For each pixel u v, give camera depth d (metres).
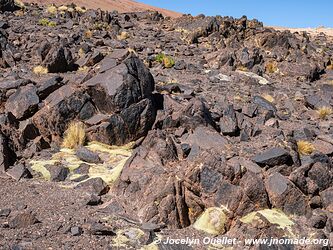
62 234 9.03
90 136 14.57
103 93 14.84
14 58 23.34
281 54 33.66
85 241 8.81
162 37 36.62
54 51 21.86
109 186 11.59
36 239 8.73
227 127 15.48
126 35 34.53
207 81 24.69
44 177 12.15
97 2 76.50
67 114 14.72
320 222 10.09
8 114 14.31
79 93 15.06
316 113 21.59
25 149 13.53
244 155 12.81
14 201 10.43
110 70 15.31
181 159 12.44
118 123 14.55
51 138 14.55
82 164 12.87
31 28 31.58
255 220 9.67
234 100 20.94
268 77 28.92
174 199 10.18
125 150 14.38
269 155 11.84
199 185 10.45
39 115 14.59
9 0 40.69
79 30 33.22
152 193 10.38
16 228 9.12
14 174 11.88
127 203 10.57
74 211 10.11
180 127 15.13
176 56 30.41
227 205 10.15
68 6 47.00
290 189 10.58
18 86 16.72
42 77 20.34
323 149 14.92
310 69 29.80
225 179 10.45
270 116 18.62
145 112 14.92
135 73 15.41
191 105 15.34
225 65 28.97
